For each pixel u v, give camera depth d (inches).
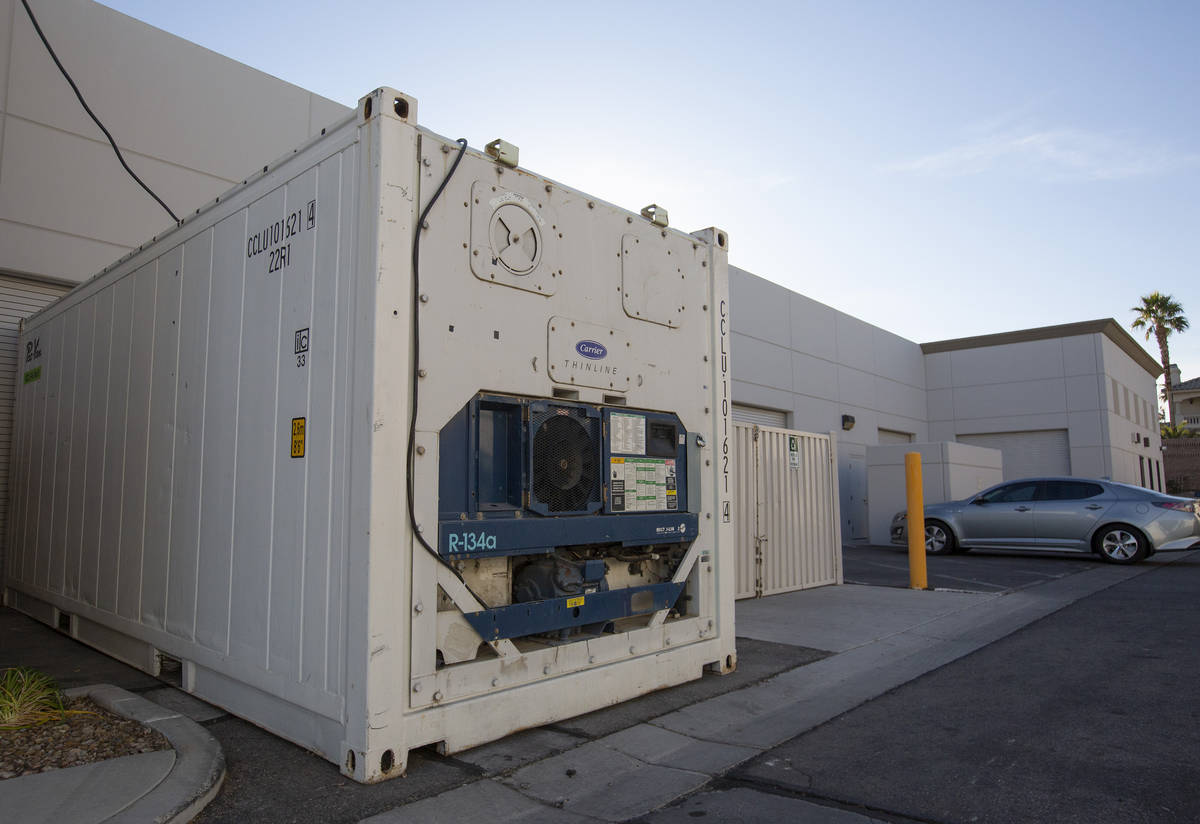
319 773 128.0
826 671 205.2
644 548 184.9
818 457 391.5
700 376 199.0
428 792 122.0
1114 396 922.1
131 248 328.8
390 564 126.4
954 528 534.0
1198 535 452.4
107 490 215.5
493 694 143.1
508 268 152.1
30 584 267.0
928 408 973.8
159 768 122.4
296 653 137.9
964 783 128.3
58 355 260.8
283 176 154.3
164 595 181.9
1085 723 158.1
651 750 145.0
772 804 121.6
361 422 127.3
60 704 153.2
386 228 129.5
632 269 182.1
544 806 120.0
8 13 301.7
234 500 158.2
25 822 102.9
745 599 327.3
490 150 151.3
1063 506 494.3
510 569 154.9
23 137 303.4
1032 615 284.0
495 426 150.3
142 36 339.0
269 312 153.5
